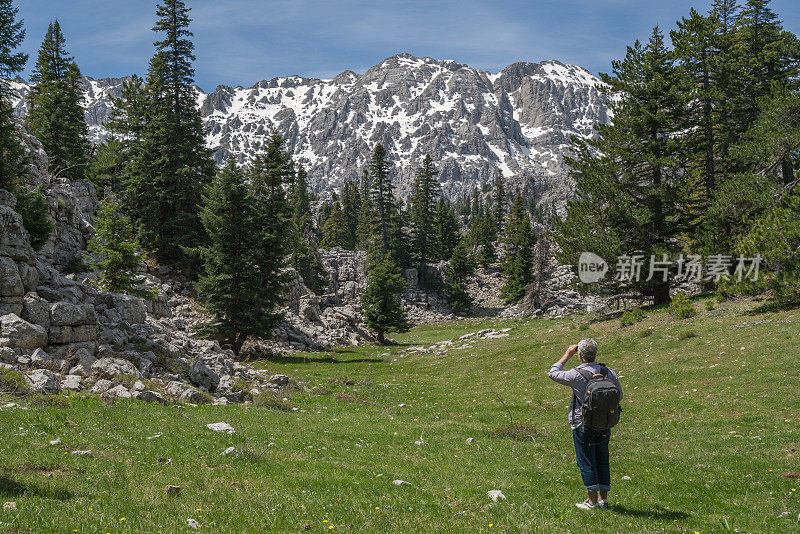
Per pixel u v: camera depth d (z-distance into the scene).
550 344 41.81
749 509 8.95
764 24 55.72
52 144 64.56
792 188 39.88
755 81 53.75
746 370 24.64
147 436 12.23
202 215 48.94
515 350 42.84
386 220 124.38
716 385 23.55
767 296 37.44
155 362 24.14
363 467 11.41
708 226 45.12
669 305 44.72
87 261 42.22
